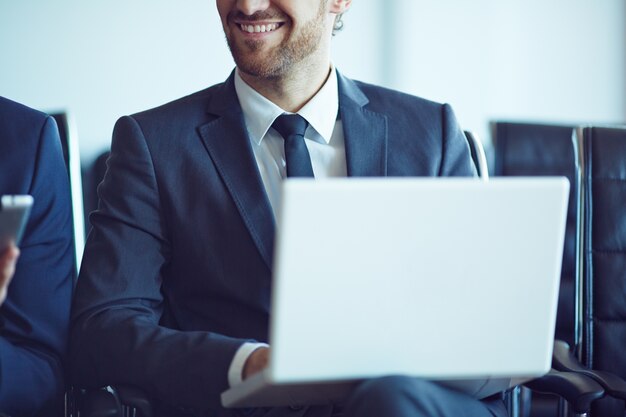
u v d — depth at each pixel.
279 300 1.65
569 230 3.21
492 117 4.41
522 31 4.43
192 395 2.10
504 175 3.23
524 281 1.75
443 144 2.53
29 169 2.38
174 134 2.44
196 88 3.93
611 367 2.60
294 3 2.36
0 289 1.81
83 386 2.28
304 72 2.44
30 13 3.71
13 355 2.21
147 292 2.37
